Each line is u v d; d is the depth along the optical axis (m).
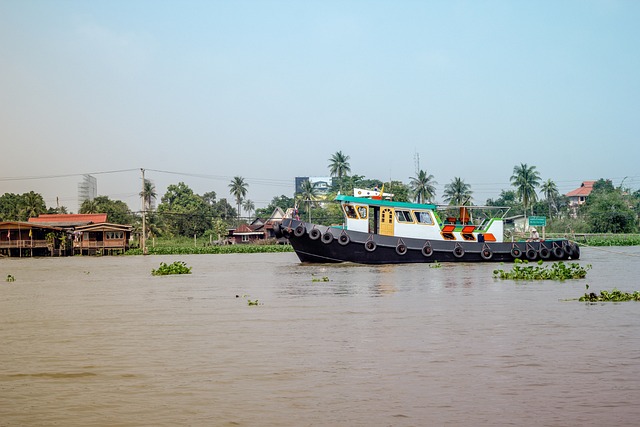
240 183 143.88
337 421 9.34
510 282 29.08
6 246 79.38
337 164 120.25
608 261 47.00
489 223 43.12
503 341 14.60
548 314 18.59
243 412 9.80
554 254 43.06
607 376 11.40
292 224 40.78
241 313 20.16
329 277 32.94
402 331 16.16
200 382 11.50
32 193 114.75
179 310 21.33
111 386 11.35
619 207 99.19
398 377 11.59
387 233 40.75
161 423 9.38
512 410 9.67
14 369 12.70
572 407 9.76
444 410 9.73
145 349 14.52
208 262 56.16
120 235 83.19
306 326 17.25
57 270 48.56
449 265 40.00
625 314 18.33
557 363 12.40
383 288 27.03
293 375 11.87
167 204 122.00
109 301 24.75
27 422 9.49
